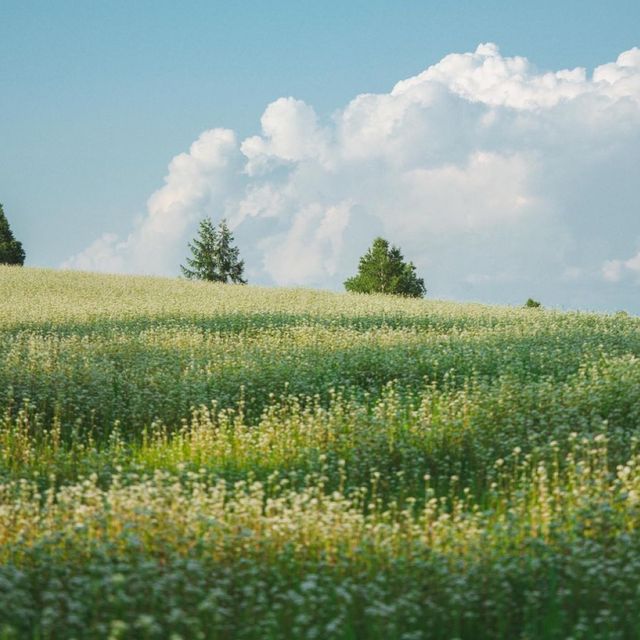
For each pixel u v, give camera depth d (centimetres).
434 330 2786
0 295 4038
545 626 722
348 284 7594
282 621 725
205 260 8500
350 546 891
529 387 1702
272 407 1619
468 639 733
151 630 644
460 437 1433
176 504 976
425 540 909
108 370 2030
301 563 842
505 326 2838
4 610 701
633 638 699
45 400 1783
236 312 3219
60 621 702
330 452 1377
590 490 1048
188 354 2305
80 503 1042
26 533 921
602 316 3164
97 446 1569
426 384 1953
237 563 832
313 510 980
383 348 2319
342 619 712
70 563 830
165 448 1471
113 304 3562
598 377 1828
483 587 791
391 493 1205
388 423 1502
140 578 751
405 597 752
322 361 2158
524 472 1203
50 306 3475
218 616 684
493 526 926
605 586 781
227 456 1400
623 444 1328
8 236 7975
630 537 884
